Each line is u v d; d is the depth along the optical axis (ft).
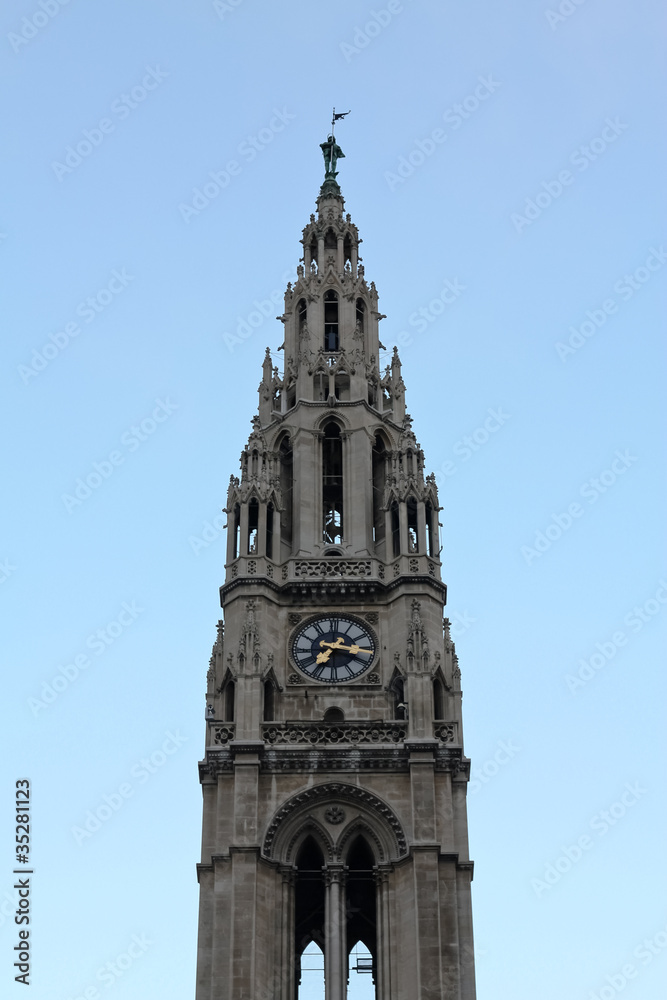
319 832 307.17
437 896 295.28
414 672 320.70
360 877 308.60
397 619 332.60
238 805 304.71
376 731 314.55
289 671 329.72
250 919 293.02
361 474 355.77
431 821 302.86
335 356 375.45
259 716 315.78
